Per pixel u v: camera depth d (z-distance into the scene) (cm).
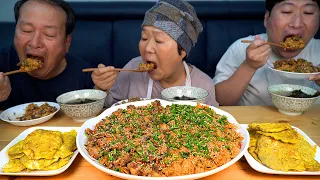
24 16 71
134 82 85
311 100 60
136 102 59
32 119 59
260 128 49
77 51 125
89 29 126
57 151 45
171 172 39
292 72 71
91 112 60
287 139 46
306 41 87
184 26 68
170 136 46
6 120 59
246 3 127
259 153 45
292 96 65
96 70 66
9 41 123
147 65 69
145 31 68
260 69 96
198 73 84
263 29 126
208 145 44
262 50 70
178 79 81
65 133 52
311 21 82
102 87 69
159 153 42
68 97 65
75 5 126
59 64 84
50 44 74
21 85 87
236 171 44
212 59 128
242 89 80
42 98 88
